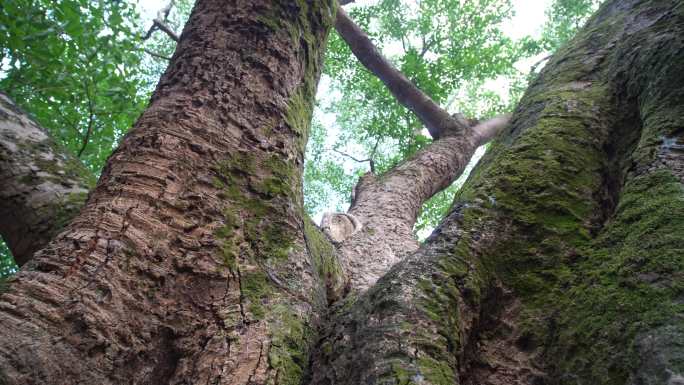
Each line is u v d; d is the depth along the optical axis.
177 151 1.64
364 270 3.15
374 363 1.15
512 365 1.26
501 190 1.64
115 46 4.41
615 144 1.78
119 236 1.36
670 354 0.90
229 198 1.66
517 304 1.39
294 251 1.70
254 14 2.12
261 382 1.25
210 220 1.57
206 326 1.38
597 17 2.79
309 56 2.29
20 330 1.10
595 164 1.71
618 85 1.96
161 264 1.40
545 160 1.71
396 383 1.07
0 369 1.02
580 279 1.30
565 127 1.83
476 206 1.60
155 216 1.46
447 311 1.28
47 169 2.22
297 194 1.91
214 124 1.78
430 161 5.57
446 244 1.48
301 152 2.05
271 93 1.99
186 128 1.71
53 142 2.42
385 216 4.23
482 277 1.41
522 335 1.30
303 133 2.10
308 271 1.69
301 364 1.37
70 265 1.27
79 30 4.15
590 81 2.14
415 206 4.78
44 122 4.73
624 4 2.62
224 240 1.56
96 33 4.36
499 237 1.51
